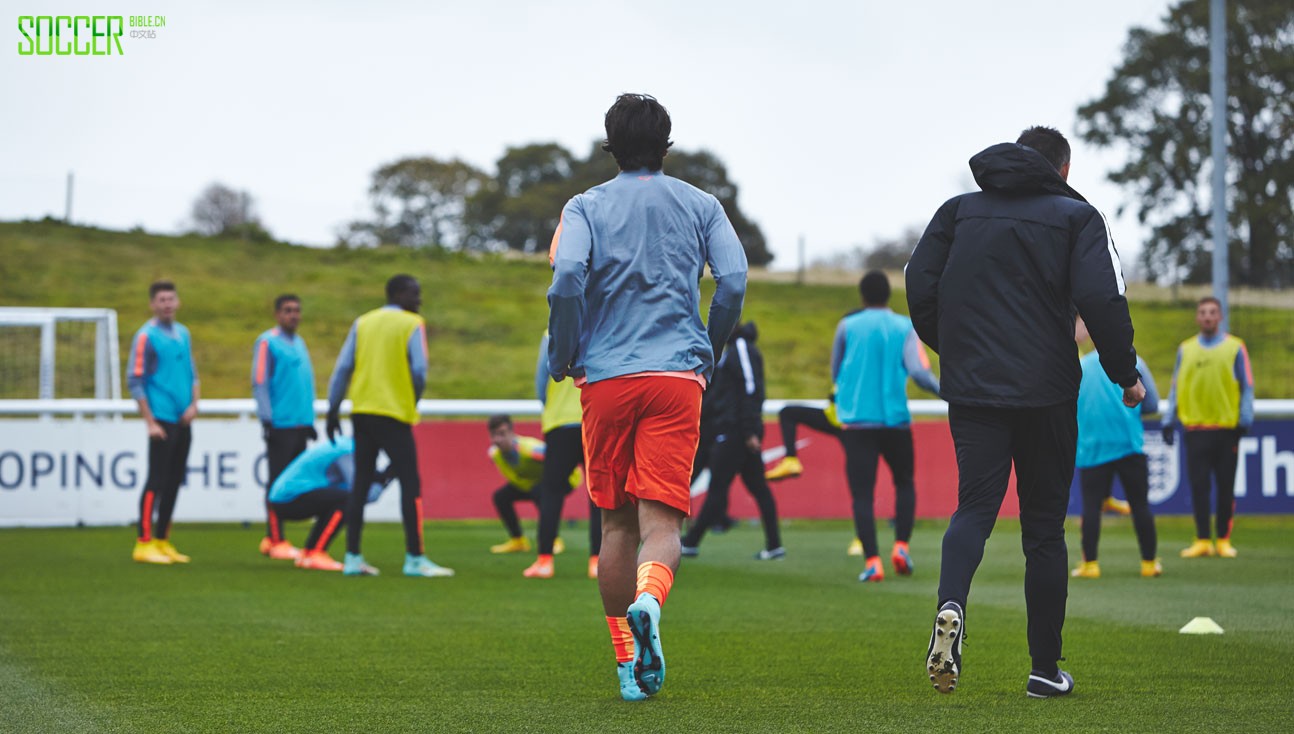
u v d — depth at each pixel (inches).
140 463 1369.3
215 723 388.5
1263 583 840.3
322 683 462.6
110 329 1863.9
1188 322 3981.3
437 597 758.5
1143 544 890.1
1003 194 411.5
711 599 753.6
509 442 1094.4
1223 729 366.9
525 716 396.8
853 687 449.1
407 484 885.8
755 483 1042.1
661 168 430.6
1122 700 416.8
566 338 409.1
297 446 1027.3
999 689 442.0
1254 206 4298.7
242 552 1091.9
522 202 6702.8
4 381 2898.6
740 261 423.5
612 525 431.5
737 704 415.5
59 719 395.2
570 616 669.3
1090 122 4569.4
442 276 4554.6
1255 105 4352.9
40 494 1350.9
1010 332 398.9
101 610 690.2
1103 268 392.2
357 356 879.1
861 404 858.1
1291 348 3395.7
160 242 4618.6
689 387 413.1
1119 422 877.2
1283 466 1353.3
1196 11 4392.2
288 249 4795.8
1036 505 416.5
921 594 781.3
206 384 3161.9
